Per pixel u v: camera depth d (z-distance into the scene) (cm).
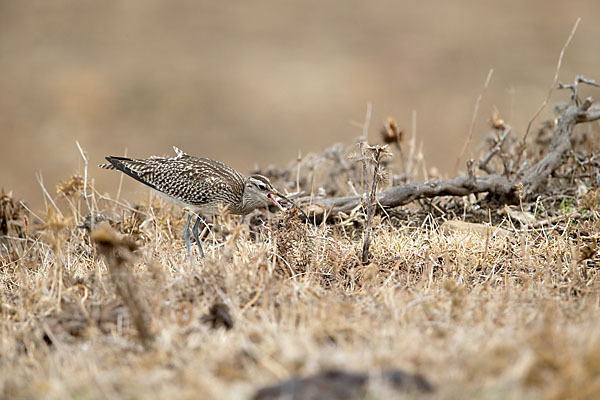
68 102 4922
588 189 2242
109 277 1587
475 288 1577
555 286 1609
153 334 1321
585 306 1432
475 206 2245
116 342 1305
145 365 1195
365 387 1058
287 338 1233
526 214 2108
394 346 1205
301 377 1096
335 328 1292
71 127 4706
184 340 1298
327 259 1802
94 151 4466
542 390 1064
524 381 1080
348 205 2194
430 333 1283
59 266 1566
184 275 1611
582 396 1034
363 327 1298
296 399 1040
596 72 4978
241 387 1085
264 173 2581
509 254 1833
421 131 4506
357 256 1811
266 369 1146
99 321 1404
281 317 1395
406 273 1759
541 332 1198
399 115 4788
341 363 1133
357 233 2122
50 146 4478
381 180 1788
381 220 2116
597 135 2530
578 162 2334
